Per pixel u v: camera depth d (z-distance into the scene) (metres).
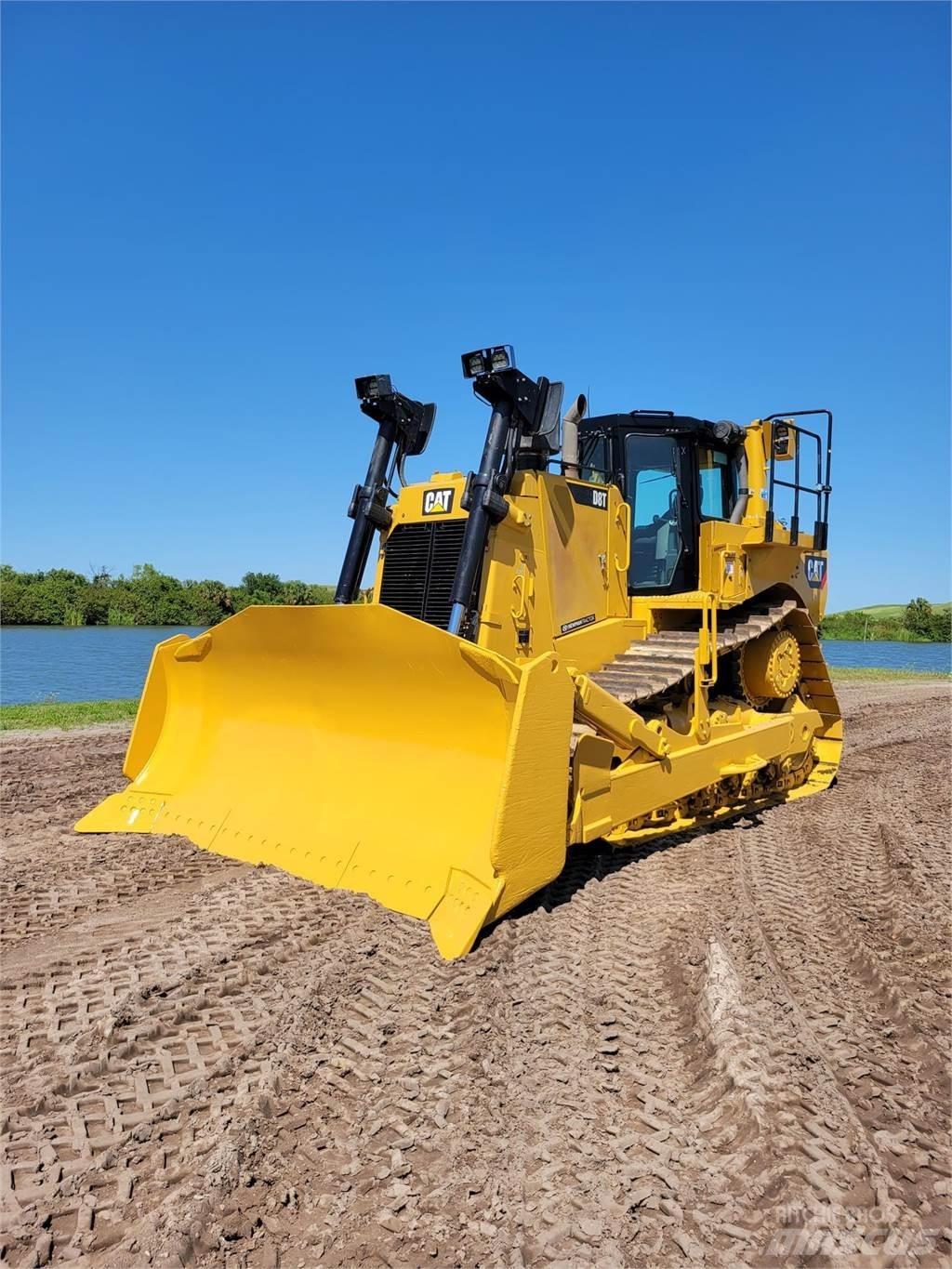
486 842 4.12
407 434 5.86
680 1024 3.33
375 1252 2.12
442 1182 2.38
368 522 5.61
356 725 4.86
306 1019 3.20
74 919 4.12
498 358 4.68
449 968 3.64
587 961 3.84
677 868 5.31
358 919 4.07
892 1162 2.52
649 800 5.24
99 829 5.57
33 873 4.77
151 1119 2.60
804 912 4.64
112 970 3.57
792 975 3.80
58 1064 2.87
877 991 3.69
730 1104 2.77
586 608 5.71
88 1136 2.52
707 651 5.79
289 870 4.65
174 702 5.96
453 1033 3.17
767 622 6.55
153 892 4.48
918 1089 2.93
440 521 5.18
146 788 5.76
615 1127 2.65
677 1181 2.40
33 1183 2.32
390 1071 2.92
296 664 5.00
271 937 3.90
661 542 6.55
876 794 7.76
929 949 4.13
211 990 3.42
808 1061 3.03
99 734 10.12
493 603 4.89
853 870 5.44
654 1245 2.16
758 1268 2.09
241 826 5.08
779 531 6.74
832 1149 2.55
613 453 6.50
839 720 7.99
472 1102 2.76
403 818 4.51
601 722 4.84
